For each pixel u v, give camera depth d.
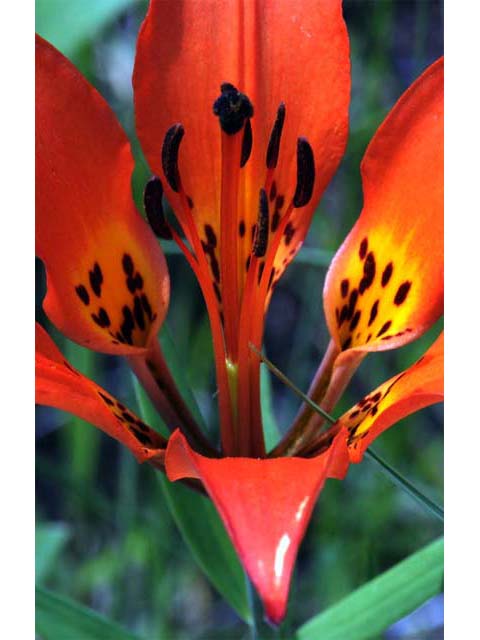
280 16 0.23
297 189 0.21
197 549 0.24
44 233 0.22
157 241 0.23
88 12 0.28
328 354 0.23
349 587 0.30
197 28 0.23
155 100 0.23
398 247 0.22
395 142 0.22
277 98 0.23
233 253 0.22
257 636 0.23
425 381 0.20
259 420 0.22
